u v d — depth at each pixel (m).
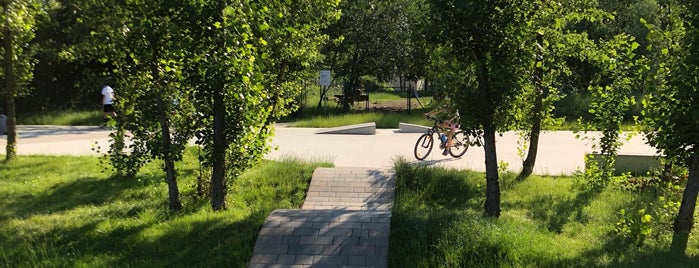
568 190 9.22
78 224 6.73
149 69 6.99
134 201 8.32
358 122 21.73
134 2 6.29
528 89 7.18
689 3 5.59
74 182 9.42
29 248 5.70
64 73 28.64
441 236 5.56
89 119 23.58
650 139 6.15
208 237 5.91
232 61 5.95
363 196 8.84
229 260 5.33
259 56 6.39
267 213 6.45
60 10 13.47
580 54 8.46
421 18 6.82
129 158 8.55
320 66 25.78
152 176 9.76
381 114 24.05
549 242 5.90
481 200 8.71
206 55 6.12
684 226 6.11
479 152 13.65
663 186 8.19
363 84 37.03
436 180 9.27
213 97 6.48
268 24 6.25
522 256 5.35
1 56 11.69
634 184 9.48
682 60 5.59
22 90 12.05
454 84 6.92
